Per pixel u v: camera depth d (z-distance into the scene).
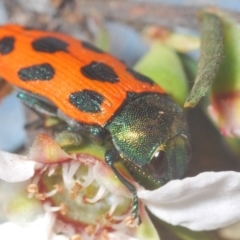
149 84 0.05
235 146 0.05
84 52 0.05
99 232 0.05
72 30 0.06
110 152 0.05
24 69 0.05
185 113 0.05
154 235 0.05
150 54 0.05
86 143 0.05
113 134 0.05
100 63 0.05
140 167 0.05
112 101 0.05
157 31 0.05
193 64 0.05
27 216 0.05
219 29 0.05
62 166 0.05
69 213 0.05
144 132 0.05
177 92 0.05
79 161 0.05
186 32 0.05
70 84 0.05
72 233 0.05
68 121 0.05
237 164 0.05
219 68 0.05
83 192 0.05
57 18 0.05
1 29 0.05
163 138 0.05
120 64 0.05
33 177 0.05
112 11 0.05
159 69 0.05
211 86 0.05
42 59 0.05
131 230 0.05
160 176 0.05
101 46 0.05
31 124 0.05
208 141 0.05
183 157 0.05
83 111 0.05
